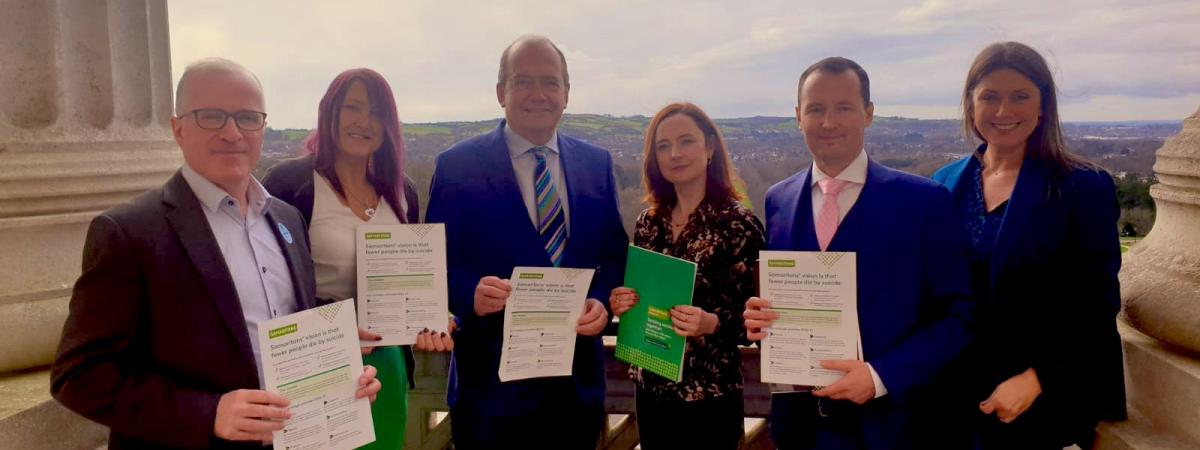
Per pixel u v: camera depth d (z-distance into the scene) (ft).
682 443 6.86
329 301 6.59
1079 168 5.98
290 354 4.87
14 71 7.08
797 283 5.77
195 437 4.44
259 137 5.02
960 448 6.11
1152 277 6.55
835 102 5.77
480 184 7.32
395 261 6.55
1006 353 6.08
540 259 7.23
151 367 4.66
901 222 5.65
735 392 6.91
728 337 6.78
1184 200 6.31
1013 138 6.04
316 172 6.83
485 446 7.47
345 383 5.15
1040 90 5.98
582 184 7.55
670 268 6.59
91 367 4.35
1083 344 5.93
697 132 6.75
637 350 6.86
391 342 6.52
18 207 6.83
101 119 7.61
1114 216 5.89
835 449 5.98
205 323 4.66
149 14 8.06
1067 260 5.95
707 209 6.82
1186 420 5.97
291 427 4.88
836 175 6.02
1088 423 6.21
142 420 4.41
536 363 7.03
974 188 6.49
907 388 5.47
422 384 9.72
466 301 7.22
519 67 7.17
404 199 7.20
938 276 5.65
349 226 6.77
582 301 7.08
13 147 6.88
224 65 4.94
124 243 4.41
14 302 6.84
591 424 7.70
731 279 6.70
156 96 8.18
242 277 5.01
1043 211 5.90
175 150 8.27
